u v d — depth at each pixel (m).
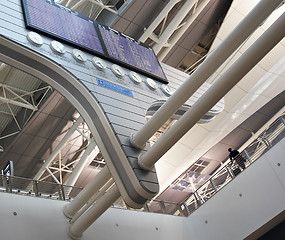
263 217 15.82
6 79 24.61
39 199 14.84
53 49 13.04
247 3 24.97
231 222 16.83
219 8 25.64
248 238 16.27
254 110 28.44
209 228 17.59
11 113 25.95
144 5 22.05
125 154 11.34
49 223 14.30
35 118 25.34
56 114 25.77
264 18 9.46
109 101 12.84
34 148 27.48
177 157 29.84
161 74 16.67
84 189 14.22
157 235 17.06
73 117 26.72
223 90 10.14
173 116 15.79
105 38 15.55
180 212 18.94
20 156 27.59
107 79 13.88
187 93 10.74
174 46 26.36
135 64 15.75
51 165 29.81
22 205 14.18
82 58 13.66
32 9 13.55
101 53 14.62
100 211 13.59
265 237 16.38
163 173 30.77
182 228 18.09
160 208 18.47
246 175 17.11
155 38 23.42
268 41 9.39
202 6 23.94
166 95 15.88
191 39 26.53
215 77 26.92
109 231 15.85
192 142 28.97
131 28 23.28
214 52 10.16
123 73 14.83
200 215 18.23
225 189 17.66
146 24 23.34
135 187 10.91
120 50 15.71
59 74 12.76
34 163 28.67
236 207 16.92
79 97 12.84
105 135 11.92
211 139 29.22
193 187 33.50
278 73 26.91
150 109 14.93
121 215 16.83
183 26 24.16
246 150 17.86
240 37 9.72
